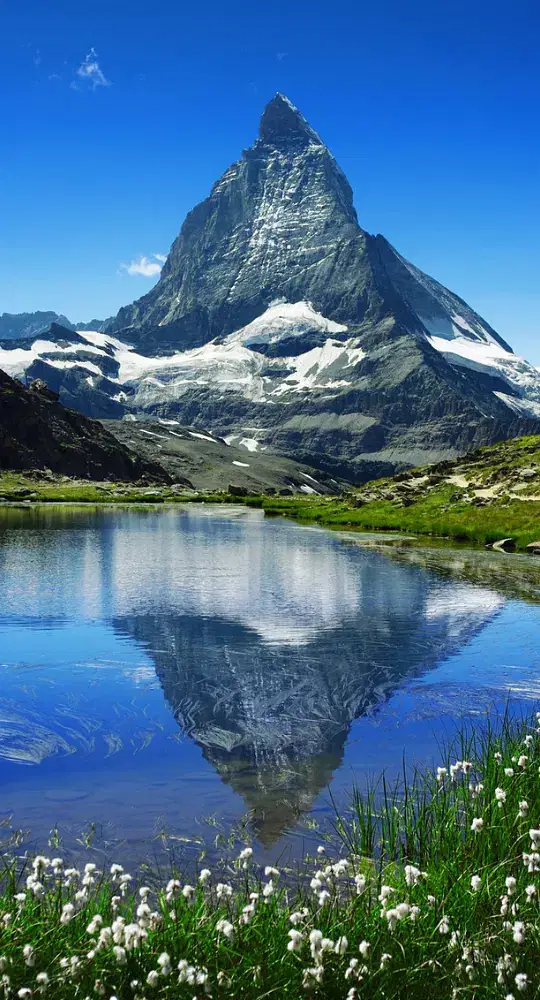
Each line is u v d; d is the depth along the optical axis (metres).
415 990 5.25
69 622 20.67
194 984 5.02
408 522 60.06
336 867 6.37
